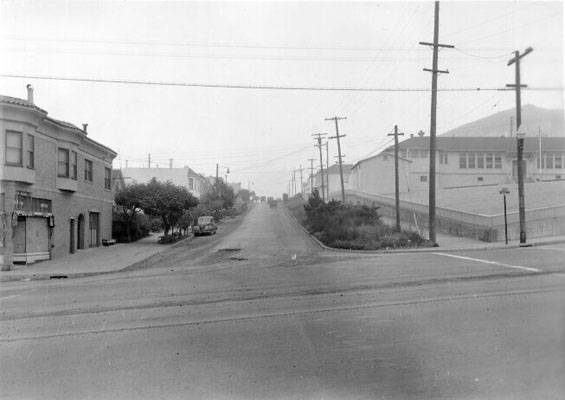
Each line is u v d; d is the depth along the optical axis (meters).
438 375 6.41
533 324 8.18
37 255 25.61
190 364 7.19
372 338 8.23
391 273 16.22
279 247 32.88
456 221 34.81
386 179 64.56
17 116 23.28
